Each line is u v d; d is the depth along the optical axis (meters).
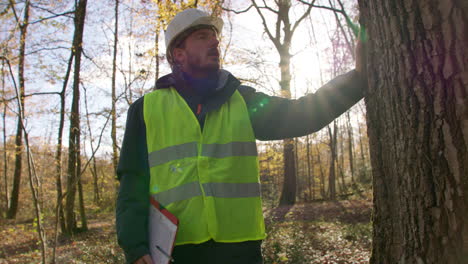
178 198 1.61
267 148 11.88
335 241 8.41
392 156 1.70
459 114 1.49
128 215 1.64
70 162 11.76
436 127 1.54
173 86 1.85
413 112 1.60
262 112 1.78
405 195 1.63
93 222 19.67
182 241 1.59
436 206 1.54
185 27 1.79
